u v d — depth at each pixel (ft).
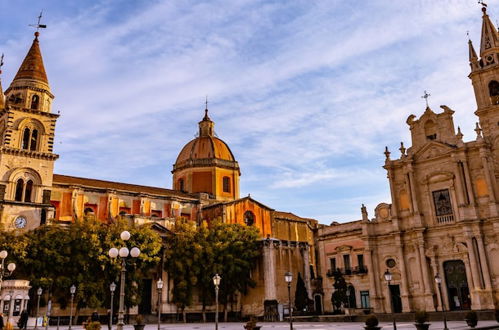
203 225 206.18
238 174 263.29
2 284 142.72
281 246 217.15
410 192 183.42
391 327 121.80
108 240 168.14
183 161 257.55
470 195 167.43
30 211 178.19
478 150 170.40
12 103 190.39
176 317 193.98
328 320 167.02
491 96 178.70
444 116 182.09
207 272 193.36
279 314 192.34
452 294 167.94
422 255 174.60
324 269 210.59
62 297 164.25
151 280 195.31
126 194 217.97
